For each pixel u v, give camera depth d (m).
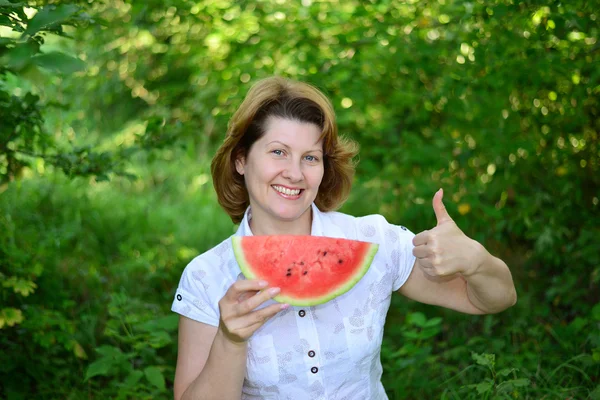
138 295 4.97
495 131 4.91
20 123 3.59
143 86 7.41
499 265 2.08
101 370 3.47
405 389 3.79
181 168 7.39
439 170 5.02
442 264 1.97
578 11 4.18
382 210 6.10
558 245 5.04
